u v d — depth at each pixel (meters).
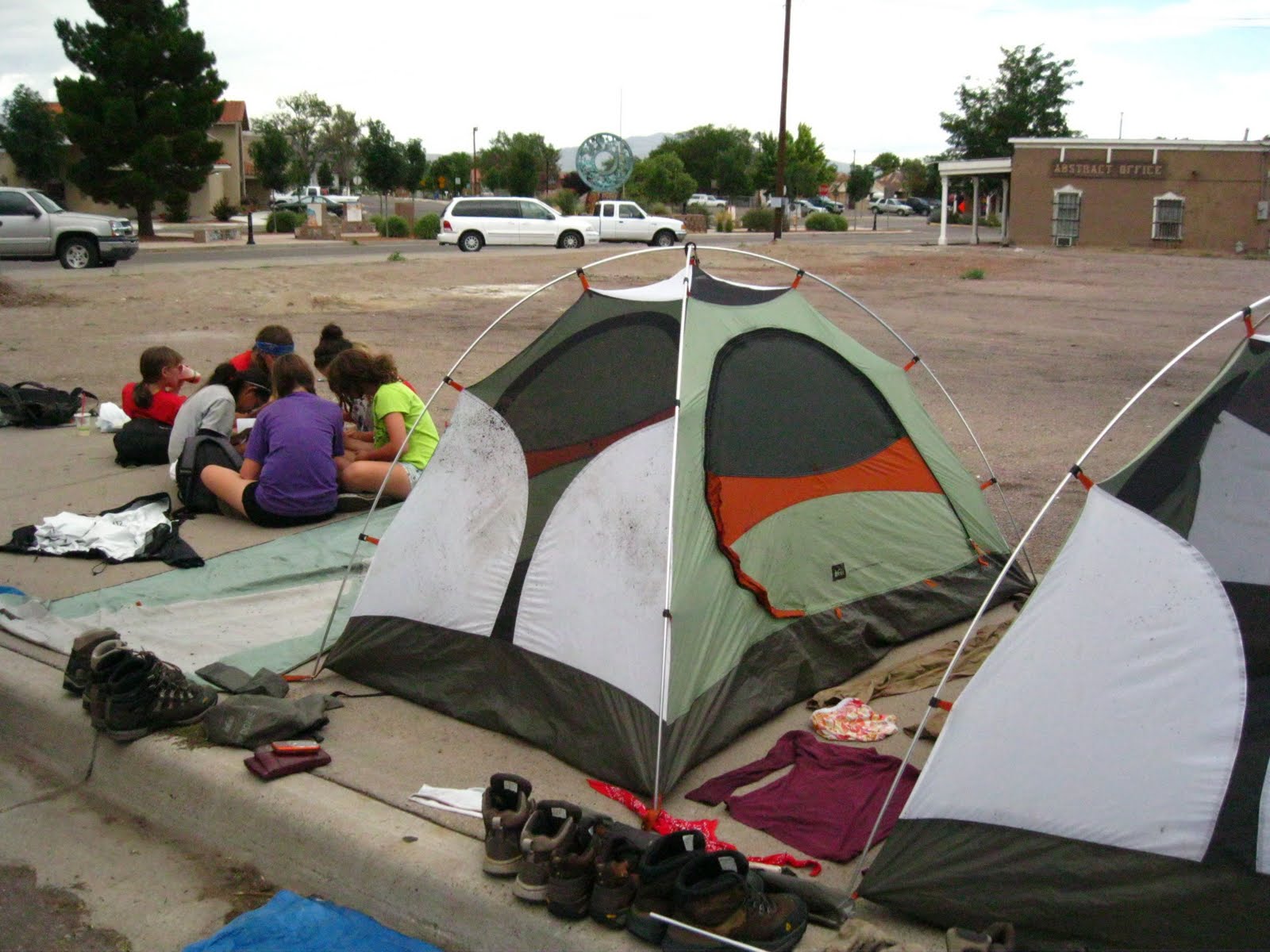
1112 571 3.17
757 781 3.94
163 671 4.27
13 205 24.22
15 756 4.50
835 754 4.02
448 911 3.31
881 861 3.23
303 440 6.57
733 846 3.54
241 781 3.91
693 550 4.11
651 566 3.99
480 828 3.60
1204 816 2.87
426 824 3.63
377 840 3.54
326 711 4.44
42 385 11.03
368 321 16.89
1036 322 17.45
